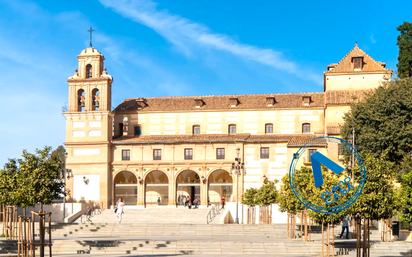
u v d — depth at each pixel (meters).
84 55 88.69
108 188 85.19
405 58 74.56
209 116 88.50
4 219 54.09
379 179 36.12
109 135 86.81
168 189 84.88
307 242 45.53
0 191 56.88
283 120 86.25
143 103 91.12
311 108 85.44
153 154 85.62
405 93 59.44
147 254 43.72
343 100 80.38
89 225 57.41
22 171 57.28
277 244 44.72
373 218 36.50
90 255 43.09
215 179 86.06
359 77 82.00
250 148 83.38
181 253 44.38
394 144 58.97
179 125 89.06
